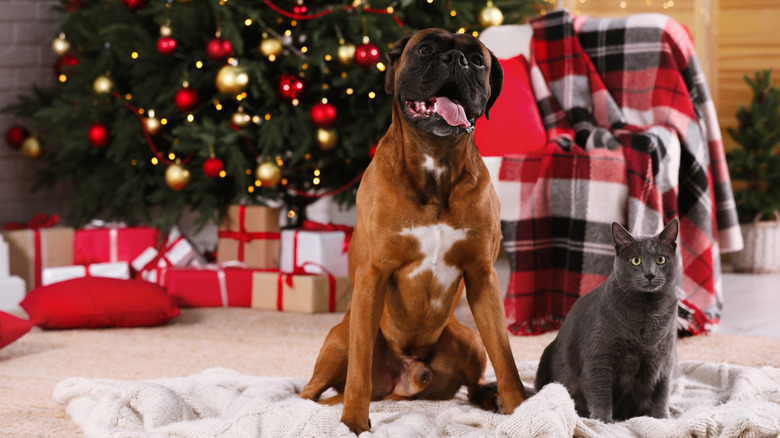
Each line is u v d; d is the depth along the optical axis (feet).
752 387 6.68
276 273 12.24
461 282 6.83
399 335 6.63
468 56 5.97
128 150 13.52
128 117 13.23
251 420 5.65
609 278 5.99
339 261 12.62
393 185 5.99
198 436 5.62
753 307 12.23
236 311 12.12
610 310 5.81
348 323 6.59
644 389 5.99
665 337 5.81
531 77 11.85
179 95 12.25
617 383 5.98
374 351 6.72
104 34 13.01
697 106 11.35
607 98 11.29
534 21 12.04
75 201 13.99
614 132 10.43
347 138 12.67
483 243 6.15
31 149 14.35
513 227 10.46
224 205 13.28
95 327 10.80
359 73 12.14
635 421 5.58
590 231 10.15
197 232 12.81
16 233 12.45
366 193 6.16
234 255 13.23
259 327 10.87
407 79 5.85
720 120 17.16
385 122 12.80
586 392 5.95
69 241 12.94
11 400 7.16
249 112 13.14
